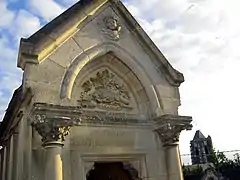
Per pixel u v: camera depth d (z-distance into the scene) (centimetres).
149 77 823
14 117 876
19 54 695
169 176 776
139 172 781
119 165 838
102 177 843
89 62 774
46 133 641
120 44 810
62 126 654
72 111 668
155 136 816
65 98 688
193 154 6556
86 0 804
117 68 826
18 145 806
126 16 837
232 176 4372
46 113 641
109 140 756
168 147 793
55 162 630
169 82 848
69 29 746
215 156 5834
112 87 816
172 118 792
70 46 741
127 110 812
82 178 695
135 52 825
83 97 766
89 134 735
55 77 696
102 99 788
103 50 779
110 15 823
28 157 676
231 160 4909
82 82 777
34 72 678
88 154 719
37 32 714
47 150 639
